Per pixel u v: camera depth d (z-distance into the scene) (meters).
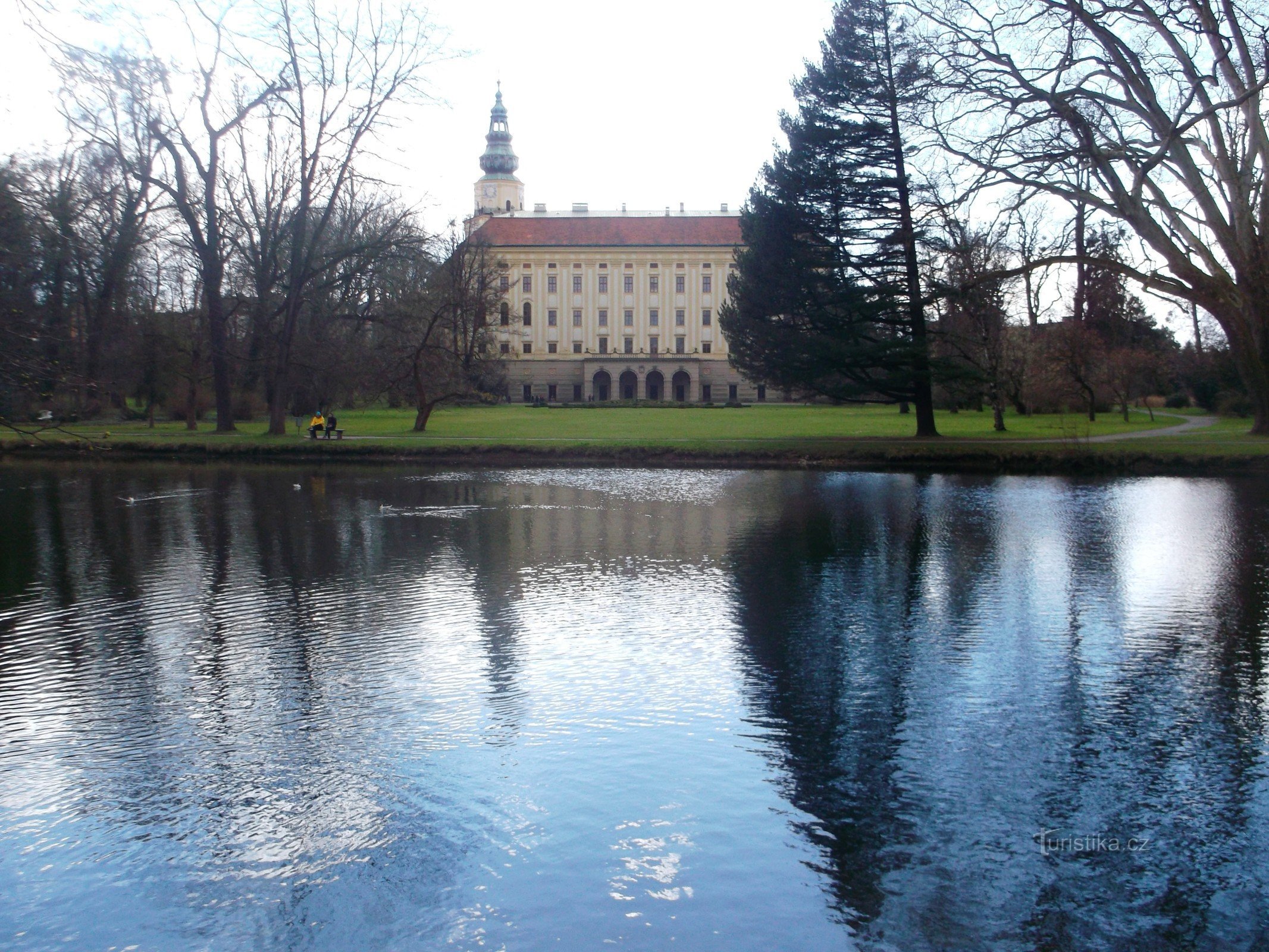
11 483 25.84
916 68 26.84
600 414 57.81
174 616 12.12
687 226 100.75
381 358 43.88
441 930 5.90
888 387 35.72
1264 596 12.98
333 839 6.86
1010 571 14.67
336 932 5.90
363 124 35.59
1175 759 8.02
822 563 15.27
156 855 6.67
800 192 34.38
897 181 34.41
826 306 35.56
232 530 18.31
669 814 7.15
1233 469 26.88
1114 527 18.38
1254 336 28.34
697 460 31.25
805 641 11.10
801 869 6.48
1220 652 10.64
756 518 19.86
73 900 6.20
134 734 8.51
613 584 13.86
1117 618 11.98
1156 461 27.47
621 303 99.00
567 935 5.84
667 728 8.63
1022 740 8.38
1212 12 22.42
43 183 25.95
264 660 10.41
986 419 48.94
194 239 36.00
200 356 40.88
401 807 7.26
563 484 25.80
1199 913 6.06
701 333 98.81
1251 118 26.95
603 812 7.17
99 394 19.00
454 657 10.53
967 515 20.03
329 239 45.72
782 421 49.31
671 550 16.39
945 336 36.41
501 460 31.92
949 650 10.74
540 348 99.25
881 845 6.77
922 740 8.39
